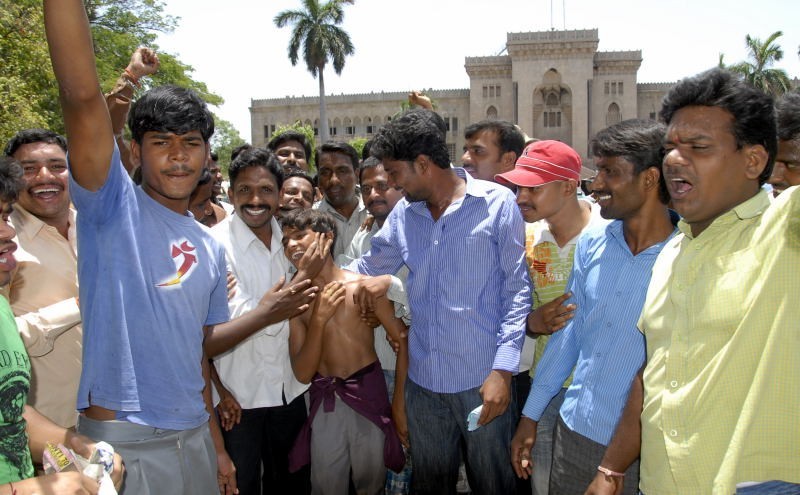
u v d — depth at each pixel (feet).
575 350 8.91
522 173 9.83
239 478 11.43
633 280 7.94
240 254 11.89
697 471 5.68
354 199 16.70
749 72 111.86
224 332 8.39
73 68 6.05
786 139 7.23
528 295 9.66
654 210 7.98
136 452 6.96
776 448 5.31
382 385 11.48
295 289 8.61
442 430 10.36
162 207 7.42
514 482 10.40
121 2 84.12
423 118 9.72
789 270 5.25
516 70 187.62
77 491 5.38
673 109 6.03
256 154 11.96
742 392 5.46
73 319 9.37
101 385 6.91
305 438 11.36
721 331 5.62
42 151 10.23
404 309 11.57
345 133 204.03
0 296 5.96
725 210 5.88
